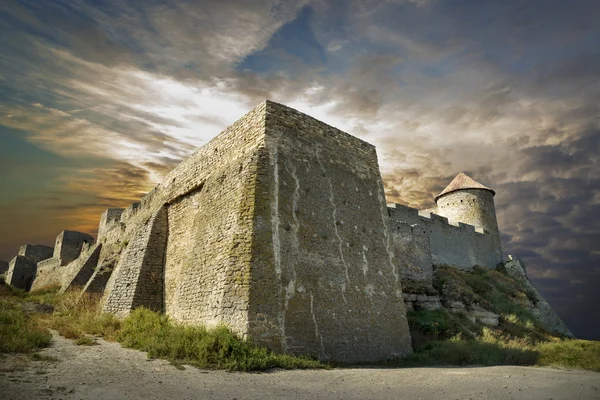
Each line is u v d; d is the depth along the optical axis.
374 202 16.81
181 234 16.86
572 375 11.72
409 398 7.48
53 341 10.97
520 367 13.62
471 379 9.88
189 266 14.21
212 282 12.34
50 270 38.84
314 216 13.67
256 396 6.91
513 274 38.97
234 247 11.87
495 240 41.94
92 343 11.19
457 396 7.82
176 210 18.02
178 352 9.95
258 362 9.42
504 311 27.84
